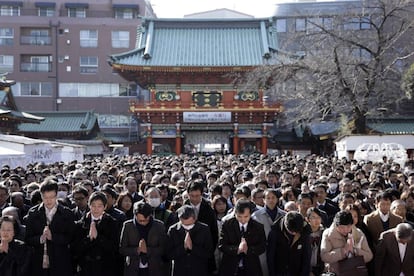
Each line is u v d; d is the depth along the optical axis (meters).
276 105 53.00
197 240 8.45
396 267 7.96
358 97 37.22
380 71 36.91
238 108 53.25
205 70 52.88
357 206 9.29
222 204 10.46
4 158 23.19
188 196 10.06
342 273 7.73
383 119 50.09
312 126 54.59
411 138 35.12
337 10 62.47
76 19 69.94
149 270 8.28
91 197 8.79
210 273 9.56
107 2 71.38
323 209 11.53
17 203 10.50
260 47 57.25
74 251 8.76
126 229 8.38
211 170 18.66
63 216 8.62
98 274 8.60
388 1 36.16
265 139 54.34
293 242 8.14
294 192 11.46
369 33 38.94
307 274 8.10
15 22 68.62
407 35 43.00
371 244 9.13
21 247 8.05
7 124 43.44
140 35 59.47
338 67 35.69
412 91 39.78
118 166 21.27
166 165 22.55
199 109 53.53
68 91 69.25
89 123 58.31
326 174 17.14
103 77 69.62
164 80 54.94
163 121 54.50
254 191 10.41
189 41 58.59
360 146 33.34
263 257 8.94
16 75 68.12
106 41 70.12
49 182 8.66
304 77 40.00
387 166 19.77
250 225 8.47
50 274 8.44
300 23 66.25
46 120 58.44
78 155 36.06
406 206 10.55
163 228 8.48
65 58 69.19
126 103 69.56
